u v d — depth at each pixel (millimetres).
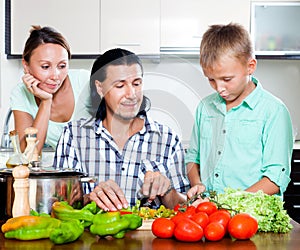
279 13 3818
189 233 1325
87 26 3850
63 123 2607
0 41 3711
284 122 1956
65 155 1676
